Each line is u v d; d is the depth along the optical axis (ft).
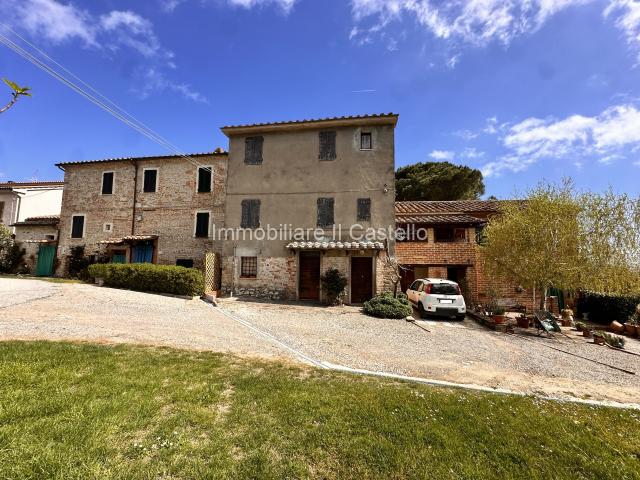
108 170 58.18
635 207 34.83
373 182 45.24
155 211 55.47
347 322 31.63
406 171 92.48
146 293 38.63
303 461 9.03
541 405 13.96
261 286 45.47
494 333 30.91
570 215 35.45
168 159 56.18
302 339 23.65
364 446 9.87
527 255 34.94
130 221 56.13
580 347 27.17
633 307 38.63
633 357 24.41
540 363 21.50
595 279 33.96
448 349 23.75
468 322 35.91
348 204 45.32
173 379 13.52
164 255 54.03
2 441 8.36
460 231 49.42
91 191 58.34
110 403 10.77
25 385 11.38
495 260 38.63
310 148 47.19
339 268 43.73
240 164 48.37
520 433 11.39
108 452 8.52
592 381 18.42
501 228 38.29
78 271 55.11
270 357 18.21
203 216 53.88
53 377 12.27
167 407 11.21
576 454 10.37
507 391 15.60
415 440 10.44
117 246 56.03
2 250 58.85
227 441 9.57
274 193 47.03
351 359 19.61
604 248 34.35
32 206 67.72
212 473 8.15
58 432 8.99
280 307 38.22
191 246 53.52
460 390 15.29
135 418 10.16
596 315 42.29
